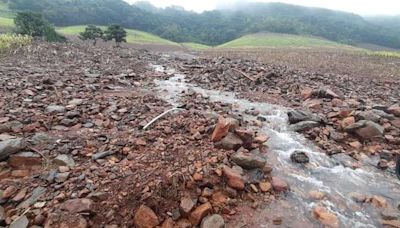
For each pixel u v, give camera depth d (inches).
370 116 418.3
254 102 549.3
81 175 250.2
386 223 241.4
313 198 269.0
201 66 982.4
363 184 296.5
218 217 225.0
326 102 530.9
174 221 225.6
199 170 265.1
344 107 495.8
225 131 323.3
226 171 265.6
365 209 258.4
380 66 1184.2
